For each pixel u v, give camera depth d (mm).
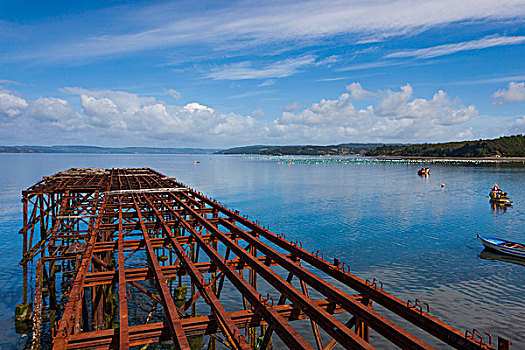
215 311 8273
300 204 58750
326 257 29625
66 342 6988
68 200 27672
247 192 75812
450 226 42406
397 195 71438
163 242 15117
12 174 119375
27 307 18406
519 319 19109
